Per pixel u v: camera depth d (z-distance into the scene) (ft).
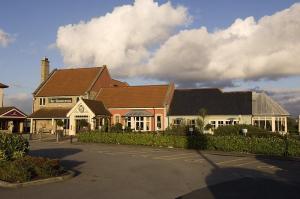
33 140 136.36
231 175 53.62
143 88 176.24
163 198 37.09
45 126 172.04
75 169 58.59
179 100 166.20
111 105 169.78
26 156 52.37
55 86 184.34
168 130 120.57
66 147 106.01
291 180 49.34
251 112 148.97
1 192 38.96
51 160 50.03
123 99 172.35
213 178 50.60
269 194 39.37
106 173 54.54
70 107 174.50
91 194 38.50
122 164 65.98
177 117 158.71
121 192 39.88
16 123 171.01
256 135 102.01
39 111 175.01
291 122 161.58
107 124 147.74
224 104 156.56
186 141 104.99
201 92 167.32
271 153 88.63
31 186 42.86
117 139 119.75
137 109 165.17
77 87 178.81
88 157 78.28
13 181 43.47
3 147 52.21
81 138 127.13
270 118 147.43
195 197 37.73
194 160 74.64
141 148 105.70
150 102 164.96
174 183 46.19
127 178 49.88
